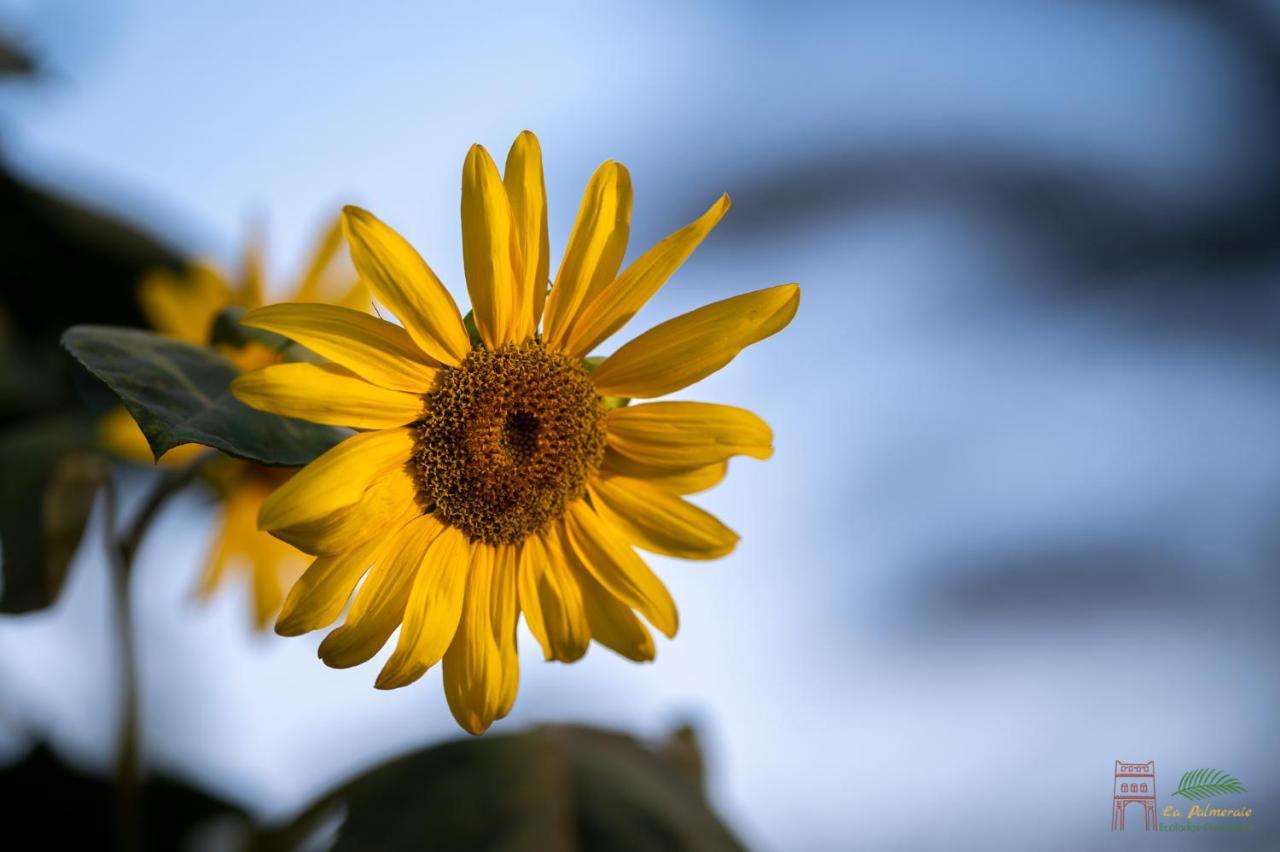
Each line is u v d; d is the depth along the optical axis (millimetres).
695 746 998
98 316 995
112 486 896
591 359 839
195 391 817
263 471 996
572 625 837
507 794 928
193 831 970
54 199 969
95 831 954
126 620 884
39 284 982
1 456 891
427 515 828
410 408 819
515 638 833
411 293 804
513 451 832
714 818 958
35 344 982
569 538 842
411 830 915
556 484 834
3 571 874
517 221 816
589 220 827
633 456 842
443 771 931
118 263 982
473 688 821
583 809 928
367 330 806
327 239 954
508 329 827
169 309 953
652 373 834
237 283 948
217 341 853
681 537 842
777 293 826
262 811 975
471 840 913
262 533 1005
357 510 801
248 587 1002
